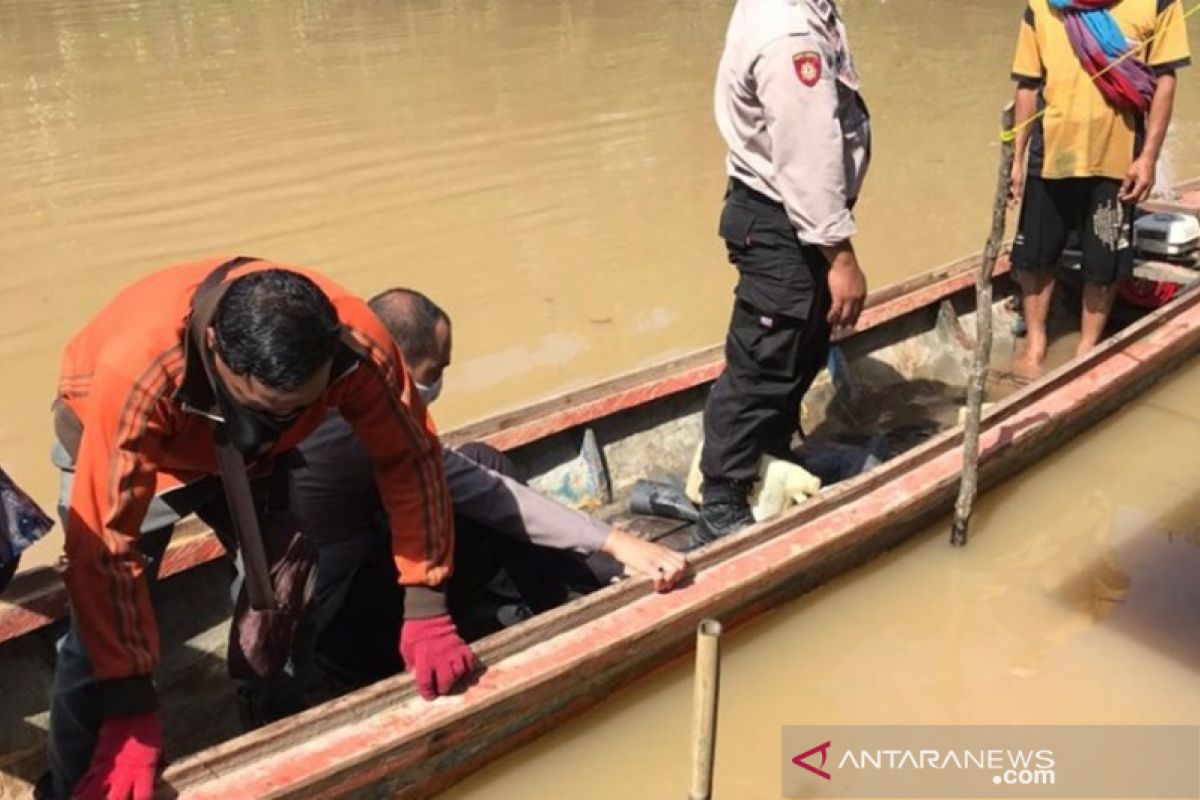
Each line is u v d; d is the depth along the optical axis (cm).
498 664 293
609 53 1222
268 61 1198
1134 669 352
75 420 260
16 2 1511
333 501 314
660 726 333
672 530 410
